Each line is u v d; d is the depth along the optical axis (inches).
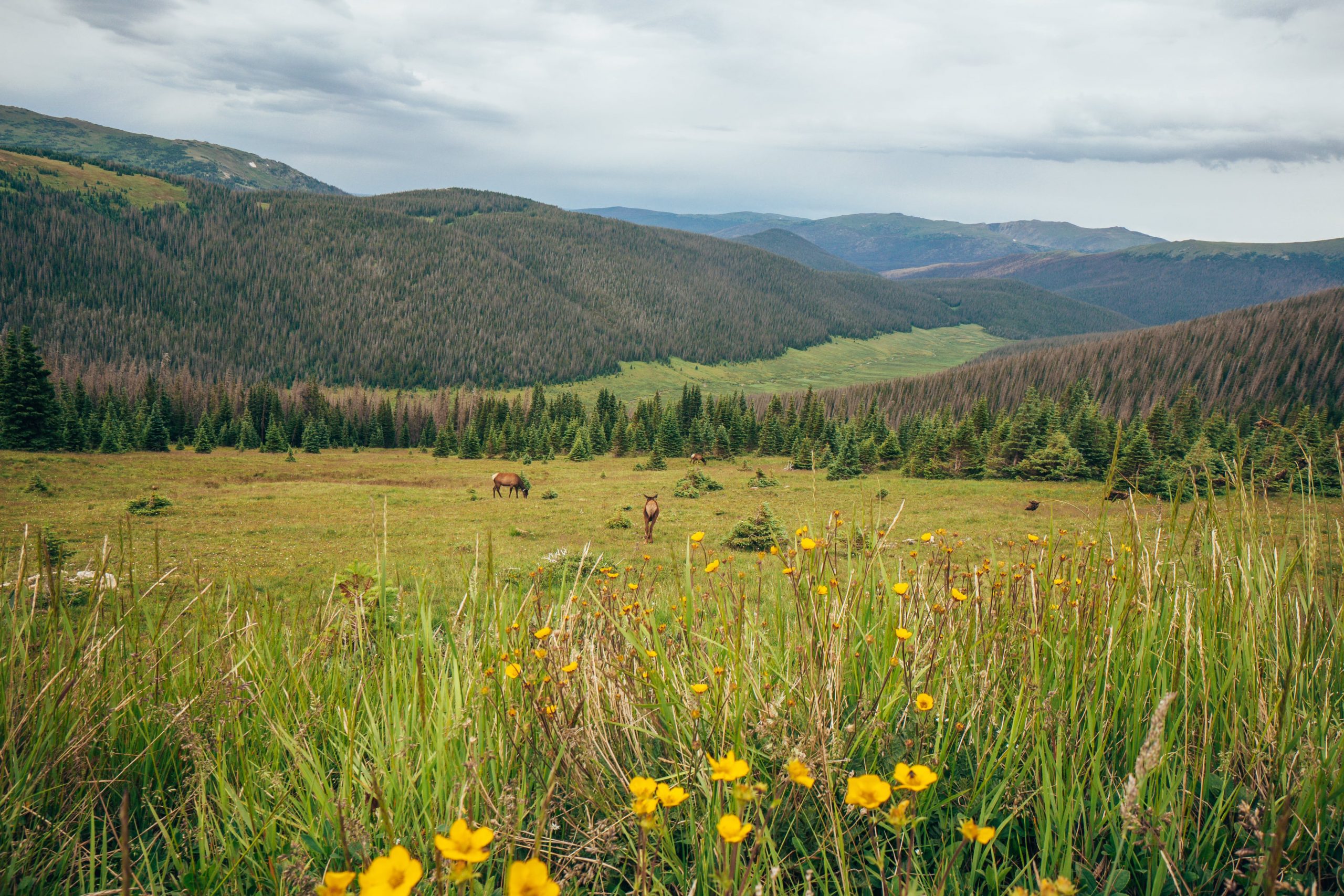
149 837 77.7
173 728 86.7
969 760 75.4
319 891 41.7
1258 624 87.3
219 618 116.3
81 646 86.3
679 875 64.5
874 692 89.8
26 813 71.6
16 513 1178.0
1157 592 93.4
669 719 84.8
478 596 118.0
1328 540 86.1
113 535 964.0
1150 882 63.9
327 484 1910.7
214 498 1536.7
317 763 75.2
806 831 70.7
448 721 81.9
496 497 1653.5
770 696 86.4
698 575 127.1
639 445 3225.9
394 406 4281.5
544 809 60.7
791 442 2984.7
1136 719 76.5
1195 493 94.9
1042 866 64.3
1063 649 90.2
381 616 107.3
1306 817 64.6
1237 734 74.4
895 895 61.1
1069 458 1835.6
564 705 81.2
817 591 90.1
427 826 65.9
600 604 109.9
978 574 95.9
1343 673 87.6
